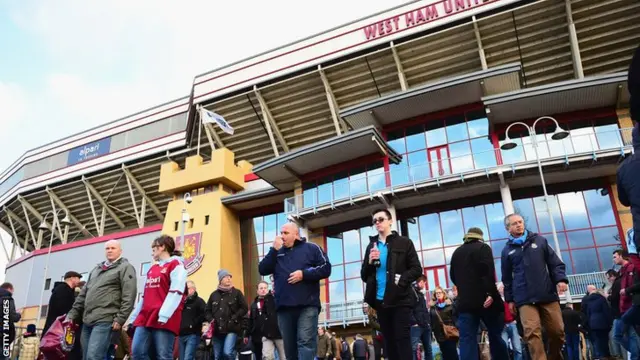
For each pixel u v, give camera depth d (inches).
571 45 990.4
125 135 1557.6
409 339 214.1
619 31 969.5
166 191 1206.3
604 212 791.7
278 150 1326.3
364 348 657.0
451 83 840.9
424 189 833.5
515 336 399.2
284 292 236.5
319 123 1257.4
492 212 847.7
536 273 248.8
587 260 773.3
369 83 1170.0
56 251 1406.3
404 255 227.5
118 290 259.1
